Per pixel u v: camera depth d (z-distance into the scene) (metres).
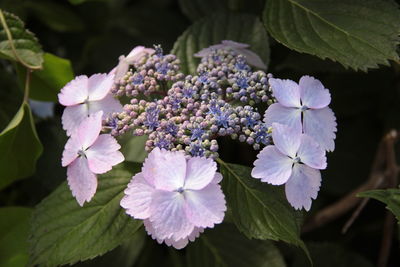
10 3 0.55
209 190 0.37
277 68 0.47
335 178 0.53
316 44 0.42
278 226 0.39
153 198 0.37
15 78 0.51
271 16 0.44
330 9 0.43
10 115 0.50
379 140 0.54
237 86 0.40
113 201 0.41
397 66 0.48
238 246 0.47
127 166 0.42
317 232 0.54
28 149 0.46
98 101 0.41
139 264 0.52
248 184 0.40
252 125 0.39
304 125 0.39
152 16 0.58
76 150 0.39
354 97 0.54
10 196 0.53
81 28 0.58
